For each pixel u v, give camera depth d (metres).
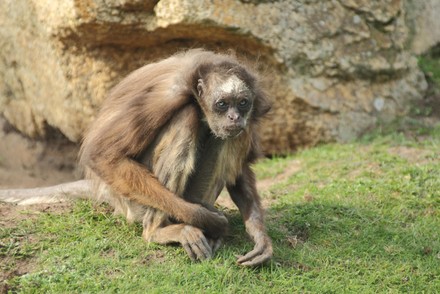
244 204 14.80
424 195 17.25
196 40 21.08
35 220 15.00
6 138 25.84
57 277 12.88
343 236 15.09
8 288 12.55
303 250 14.27
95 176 15.61
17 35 23.59
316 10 21.91
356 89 22.75
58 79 22.62
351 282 13.26
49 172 25.14
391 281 13.45
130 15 20.12
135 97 13.88
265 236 13.93
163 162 13.70
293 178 19.72
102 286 12.65
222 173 14.42
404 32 23.48
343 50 22.28
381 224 15.78
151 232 14.06
